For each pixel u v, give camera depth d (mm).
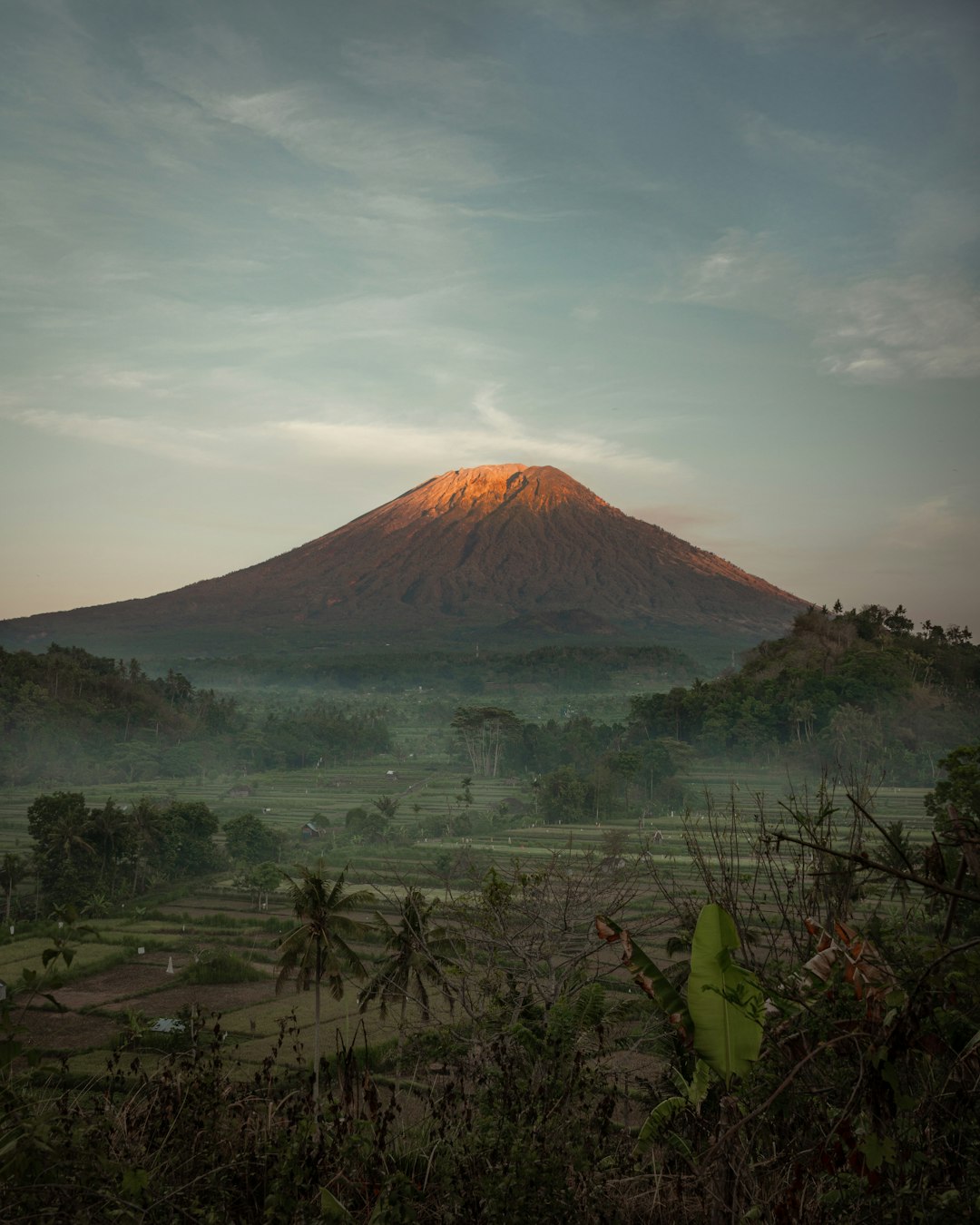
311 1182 4684
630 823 78938
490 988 6324
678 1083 5273
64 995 36125
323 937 26406
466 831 81562
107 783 131500
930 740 108812
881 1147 3953
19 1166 4367
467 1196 4527
